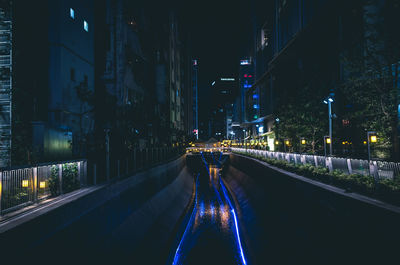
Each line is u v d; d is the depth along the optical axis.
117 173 19.55
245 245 21.67
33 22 28.61
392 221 8.45
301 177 18.42
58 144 26.28
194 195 45.06
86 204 12.10
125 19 43.91
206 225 27.84
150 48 59.00
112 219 15.54
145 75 54.69
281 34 69.25
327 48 44.84
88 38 35.44
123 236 16.45
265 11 85.75
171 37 82.50
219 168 91.75
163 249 20.78
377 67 20.97
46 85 28.52
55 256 9.28
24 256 7.70
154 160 32.88
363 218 10.05
